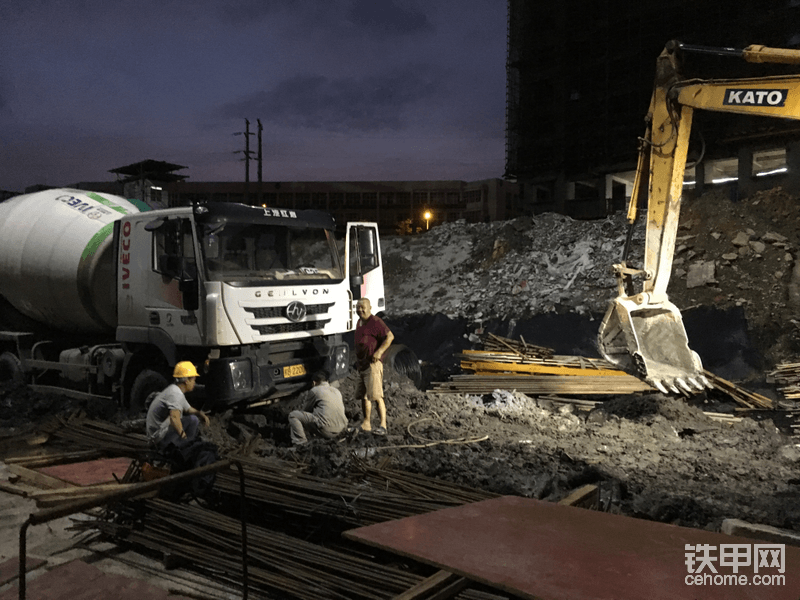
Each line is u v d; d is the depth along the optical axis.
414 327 16.78
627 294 8.22
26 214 9.55
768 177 33.41
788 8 35.41
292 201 72.06
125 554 4.20
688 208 17.52
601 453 7.06
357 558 3.66
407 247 22.95
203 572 3.90
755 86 6.75
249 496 4.70
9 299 9.91
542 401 10.09
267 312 7.58
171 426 5.03
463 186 70.50
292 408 8.27
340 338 8.85
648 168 8.11
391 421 8.20
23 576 2.71
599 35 43.09
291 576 3.58
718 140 34.50
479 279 19.00
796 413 9.06
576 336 14.35
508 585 2.52
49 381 10.08
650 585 2.54
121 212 9.30
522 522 3.37
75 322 9.47
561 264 17.83
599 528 3.28
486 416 8.82
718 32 37.69
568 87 44.69
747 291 13.91
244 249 7.66
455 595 3.08
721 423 8.57
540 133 46.25
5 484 5.59
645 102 41.16
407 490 4.82
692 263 15.42
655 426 8.31
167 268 7.17
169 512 4.37
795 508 5.02
